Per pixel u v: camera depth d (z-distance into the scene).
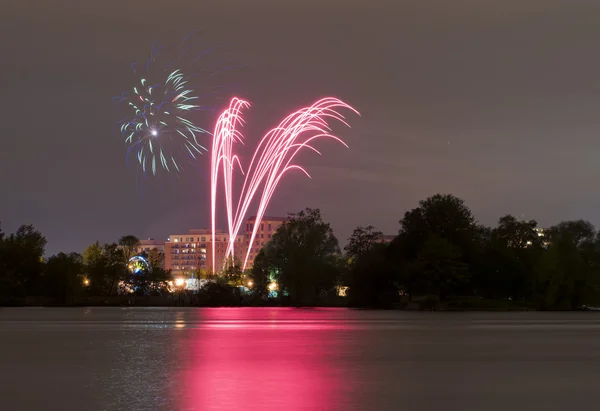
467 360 62.88
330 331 100.81
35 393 43.91
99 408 39.03
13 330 103.12
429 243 197.25
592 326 116.75
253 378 50.16
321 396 42.78
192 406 39.44
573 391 45.62
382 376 51.59
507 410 39.31
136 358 63.34
